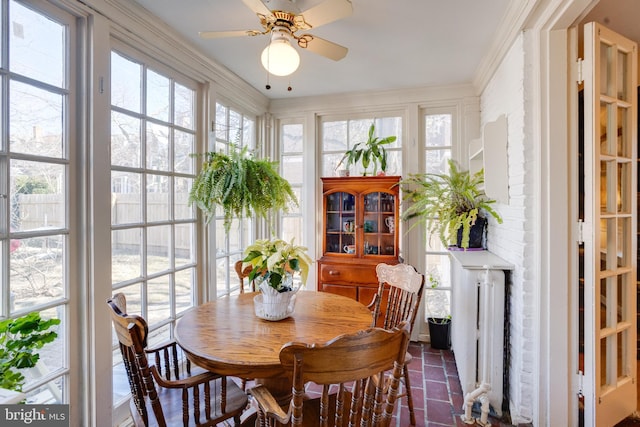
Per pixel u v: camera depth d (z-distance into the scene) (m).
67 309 1.63
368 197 3.09
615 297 1.86
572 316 1.78
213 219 2.65
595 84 1.70
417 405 2.12
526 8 1.70
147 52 2.03
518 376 1.94
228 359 1.27
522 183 1.90
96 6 1.67
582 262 1.81
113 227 1.85
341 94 3.29
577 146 1.77
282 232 3.60
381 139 3.25
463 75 2.80
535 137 1.84
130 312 1.98
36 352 1.52
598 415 1.74
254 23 2.04
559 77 1.75
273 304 1.67
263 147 3.52
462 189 2.59
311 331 1.55
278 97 3.43
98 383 1.70
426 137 3.19
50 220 1.56
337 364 0.92
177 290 2.35
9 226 1.40
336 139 3.45
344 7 1.48
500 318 2.02
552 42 1.76
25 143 1.46
